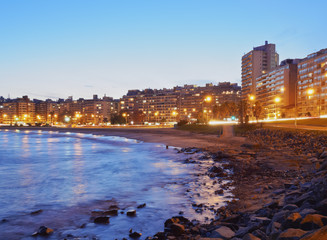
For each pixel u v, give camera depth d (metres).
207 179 21.61
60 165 30.59
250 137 61.06
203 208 13.70
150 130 107.44
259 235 7.82
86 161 33.78
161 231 10.94
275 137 53.12
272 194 14.84
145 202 15.44
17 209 14.46
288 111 159.75
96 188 19.28
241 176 21.86
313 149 34.19
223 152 37.19
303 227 6.83
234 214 12.06
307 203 9.23
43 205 15.19
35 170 27.31
